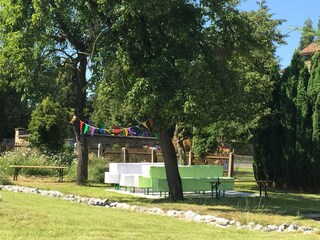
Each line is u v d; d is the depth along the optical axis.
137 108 13.12
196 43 12.82
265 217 10.59
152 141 37.03
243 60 15.07
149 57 12.47
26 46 14.14
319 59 18.03
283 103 18.84
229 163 22.20
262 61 19.34
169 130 13.81
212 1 12.41
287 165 18.69
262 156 19.72
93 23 14.21
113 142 34.44
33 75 16.27
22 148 26.47
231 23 13.20
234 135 20.66
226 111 13.40
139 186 15.45
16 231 7.23
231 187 16.20
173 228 8.52
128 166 17.56
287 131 18.64
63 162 23.02
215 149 23.95
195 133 23.48
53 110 27.59
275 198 15.38
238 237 7.79
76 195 14.68
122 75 12.48
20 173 21.02
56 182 19.17
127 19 12.19
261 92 17.77
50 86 17.00
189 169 16.48
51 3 14.02
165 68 11.54
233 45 13.50
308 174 18.00
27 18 14.05
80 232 7.42
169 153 13.91
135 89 11.35
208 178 15.88
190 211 10.98
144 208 11.60
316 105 17.70
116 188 17.42
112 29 12.47
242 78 14.86
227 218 10.22
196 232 8.19
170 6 11.93
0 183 16.80
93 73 13.30
